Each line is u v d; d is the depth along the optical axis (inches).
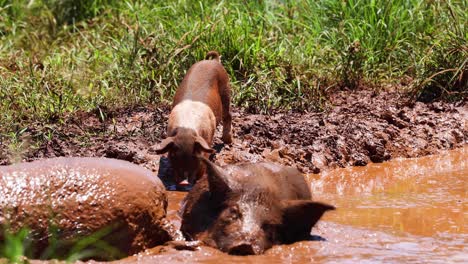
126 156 889.5
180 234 624.4
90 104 1048.8
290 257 578.2
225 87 970.1
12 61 1190.9
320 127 999.6
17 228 563.5
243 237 580.1
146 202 605.6
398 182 849.5
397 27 1280.8
